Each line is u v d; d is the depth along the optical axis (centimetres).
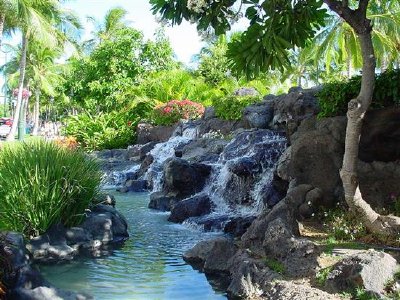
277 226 754
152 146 2228
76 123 2881
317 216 915
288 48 759
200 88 3006
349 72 2622
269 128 1591
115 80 3250
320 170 970
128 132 2689
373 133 927
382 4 2408
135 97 2922
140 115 2886
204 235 1052
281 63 768
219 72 3431
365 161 938
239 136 1530
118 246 948
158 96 2962
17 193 877
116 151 2445
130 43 3309
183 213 1209
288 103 1474
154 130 2514
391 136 918
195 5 729
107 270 792
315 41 2602
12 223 877
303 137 1002
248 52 787
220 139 1733
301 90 1498
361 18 714
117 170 2122
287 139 1263
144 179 1877
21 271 649
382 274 568
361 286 557
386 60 2598
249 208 1208
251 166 1264
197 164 1437
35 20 2708
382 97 943
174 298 663
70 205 933
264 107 1625
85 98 3447
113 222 1012
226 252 793
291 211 842
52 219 891
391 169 899
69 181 920
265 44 754
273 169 1195
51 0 2936
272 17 769
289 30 774
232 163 1312
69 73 4409
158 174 1764
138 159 2241
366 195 909
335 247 725
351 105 731
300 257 677
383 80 947
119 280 741
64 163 939
